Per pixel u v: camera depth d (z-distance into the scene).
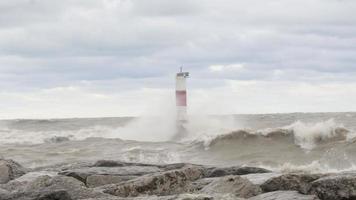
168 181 11.48
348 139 23.31
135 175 13.98
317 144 23.67
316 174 10.89
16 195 9.72
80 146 29.38
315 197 9.28
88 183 13.30
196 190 11.09
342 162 20.61
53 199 9.56
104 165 16.31
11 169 14.84
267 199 9.62
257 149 24.27
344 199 9.05
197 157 24.20
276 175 11.74
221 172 14.23
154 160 23.67
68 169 15.56
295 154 22.84
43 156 25.75
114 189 11.13
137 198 9.48
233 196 9.26
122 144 29.27
